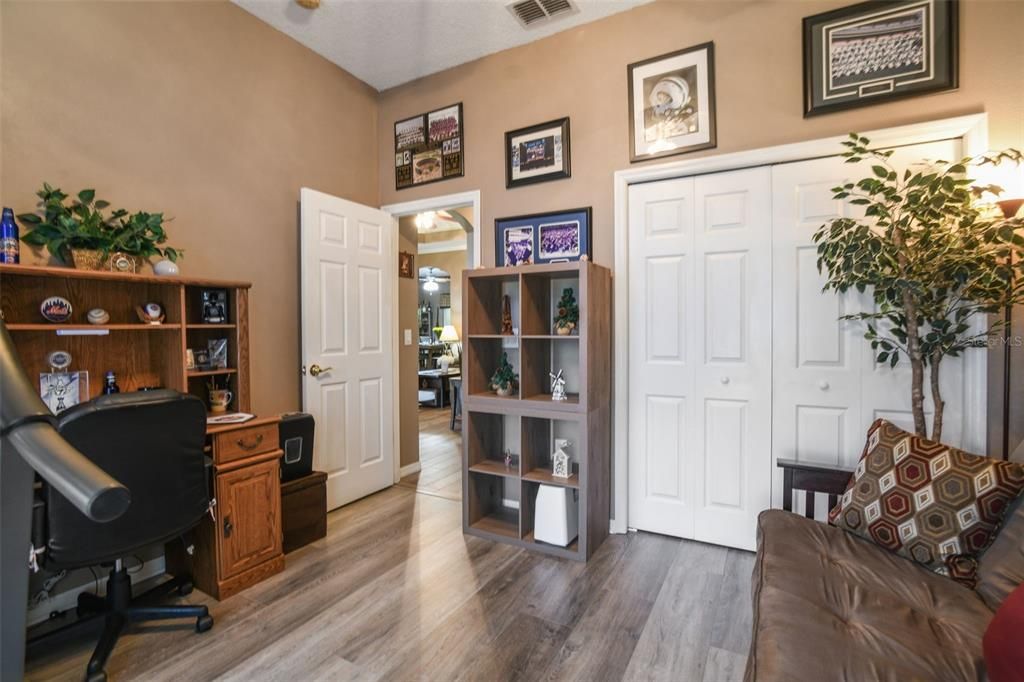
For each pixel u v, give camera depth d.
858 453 2.26
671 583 2.20
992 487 1.47
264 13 2.79
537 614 1.96
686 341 2.62
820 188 2.30
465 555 2.49
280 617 1.95
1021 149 1.94
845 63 2.22
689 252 2.60
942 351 1.86
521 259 3.03
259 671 1.64
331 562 2.41
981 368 2.00
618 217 2.72
